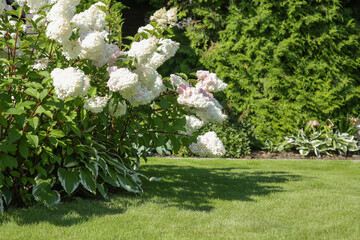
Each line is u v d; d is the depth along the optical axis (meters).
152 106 4.43
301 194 4.68
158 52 3.90
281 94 9.88
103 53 3.32
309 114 9.91
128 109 4.21
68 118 3.34
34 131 3.28
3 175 3.32
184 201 4.12
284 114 9.87
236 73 10.03
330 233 3.17
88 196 4.14
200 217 3.48
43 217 3.27
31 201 3.71
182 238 2.89
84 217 3.30
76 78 2.74
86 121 3.57
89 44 3.09
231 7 10.12
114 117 4.36
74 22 3.24
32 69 3.68
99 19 3.47
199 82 4.22
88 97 3.29
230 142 9.29
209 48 10.28
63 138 3.84
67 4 3.22
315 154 9.87
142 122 4.61
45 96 3.14
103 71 3.56
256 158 9.37
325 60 9.90
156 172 6.21
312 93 9.92
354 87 10.03
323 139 9.99
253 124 10.09
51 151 3.50
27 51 3.56
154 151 9.20
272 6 9.87
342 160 8.94
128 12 12.68
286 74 9.91
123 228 3.06
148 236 2.89
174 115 4.17
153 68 3.73
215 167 7.26
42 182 3.67
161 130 4.30
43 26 3.55
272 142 9.97
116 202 3.91
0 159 3.24
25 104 3.03
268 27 9.94
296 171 6.89
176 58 10.61
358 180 6.03
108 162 4.15
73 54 3.14
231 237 2.95
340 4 10.13
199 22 10.61
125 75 3.11
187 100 3.79
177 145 4.20
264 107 9.88
